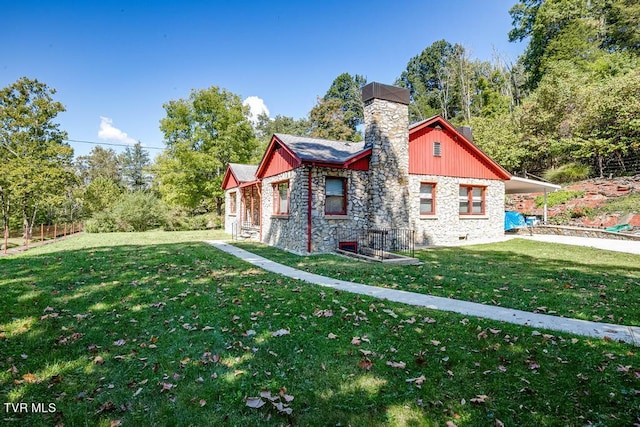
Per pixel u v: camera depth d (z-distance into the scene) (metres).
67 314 4.89
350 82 53.03
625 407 2.70
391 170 12.84
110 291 6.03
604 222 15.89
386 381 3.17
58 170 20.22
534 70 33.56
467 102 42.75
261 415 2.69
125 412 2.73
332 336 4.11
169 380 3.21
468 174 15.40
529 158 23.64
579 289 6.27
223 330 4.33
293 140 13.79
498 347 3.76
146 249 11.85
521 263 9.28
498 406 2.78
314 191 11.75
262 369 3.39
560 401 2.81
